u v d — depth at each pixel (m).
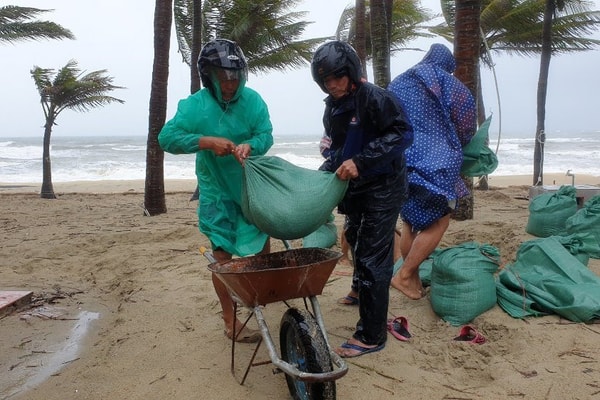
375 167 3.63
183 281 5.98
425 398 3.36
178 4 16.64
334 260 3.22
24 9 16.78
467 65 7.79
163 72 10.86
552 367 3.63
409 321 4.58
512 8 17.23
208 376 3.72
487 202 12.18
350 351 3.90
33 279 6.45
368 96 3.57
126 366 3.96
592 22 17.31
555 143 70.88
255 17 17.39
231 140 3.93
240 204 3.93
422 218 4.66
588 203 6.52
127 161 44.47
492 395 3.35
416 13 19.72
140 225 9.65
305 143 77.31
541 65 15.48
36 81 16.25
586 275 4.57
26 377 3.92
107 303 5.59
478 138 5.02
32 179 31.62
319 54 3.56
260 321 3.13
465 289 4.42
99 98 17.03
